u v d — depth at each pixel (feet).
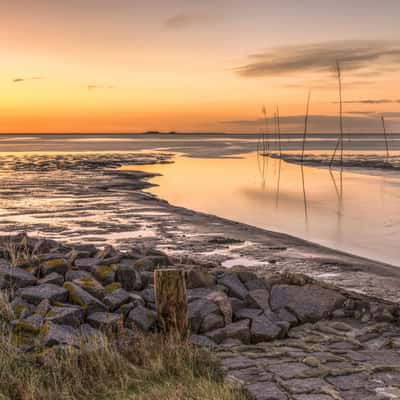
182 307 24.57
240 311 27.86
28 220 73.26
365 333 26.35
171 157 250.16
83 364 20.18
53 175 143.64
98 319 23.95
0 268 28.17
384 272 46.52
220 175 154.51
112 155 259.19
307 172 164.66
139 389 19.11
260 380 19.88
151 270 31.73
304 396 18.47
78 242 57.93
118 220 73.72
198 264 36.60
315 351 23.54
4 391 18.38
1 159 215.31
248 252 54.34
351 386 19.43
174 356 21.30
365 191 113.60
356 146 418.31
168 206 88.63
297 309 28.50
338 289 32.09
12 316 23.35
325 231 69.46
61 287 26.43
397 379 20.20
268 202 98.27
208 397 17.89
